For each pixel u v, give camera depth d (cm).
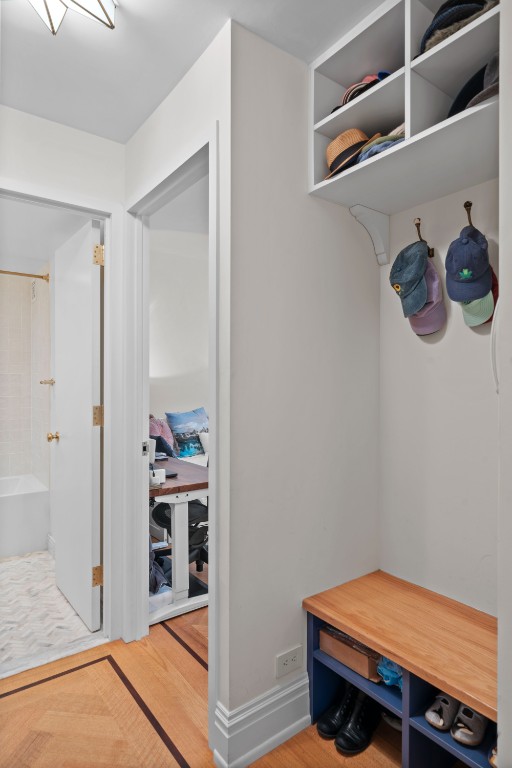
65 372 265
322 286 182
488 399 168
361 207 189
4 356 419
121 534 226
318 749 161
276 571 166
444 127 130
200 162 176
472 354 173
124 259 225
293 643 171
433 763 150
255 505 160
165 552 325
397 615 164
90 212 221
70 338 256
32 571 314
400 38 156
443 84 146
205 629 237
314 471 179
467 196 173
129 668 204
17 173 198
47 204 211
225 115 154
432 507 185
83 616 241
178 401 501
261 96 161
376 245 200
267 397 164
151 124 202
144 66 172
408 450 194
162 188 198
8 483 402
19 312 429
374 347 203
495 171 158
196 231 375
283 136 168
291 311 171
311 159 176
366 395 199
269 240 164
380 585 189
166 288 491
